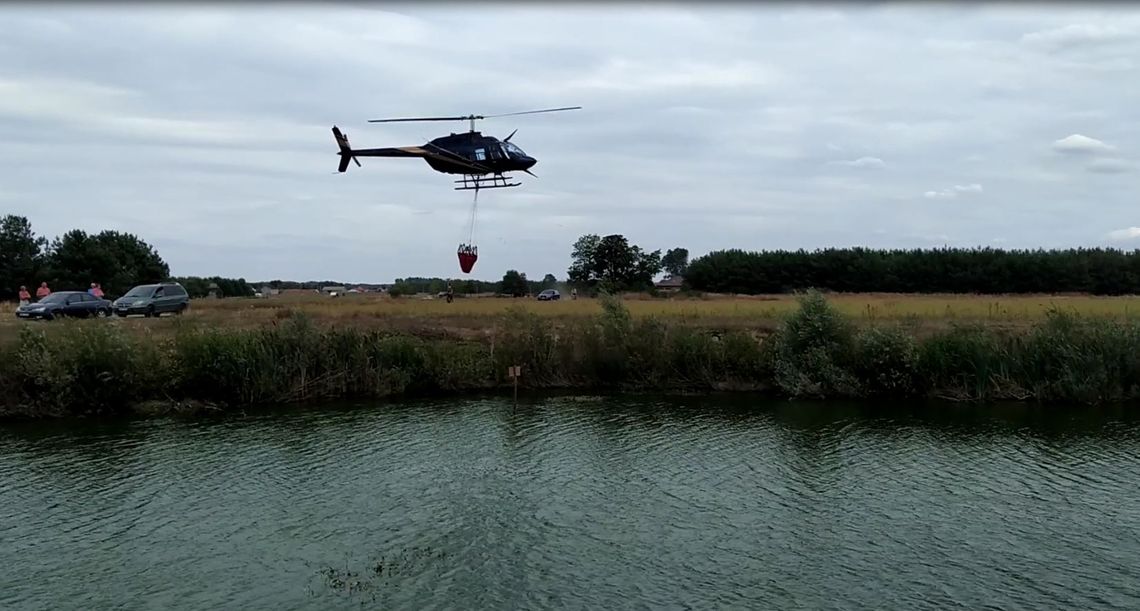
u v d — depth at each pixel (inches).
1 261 3678.6
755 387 1482.5
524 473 908.0
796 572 642.2
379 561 658.2
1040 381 1358.3
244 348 1331.2
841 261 4318.4
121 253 3976.4
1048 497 824.9
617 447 1030.4
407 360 1438.2
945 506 798.5
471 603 583.5
